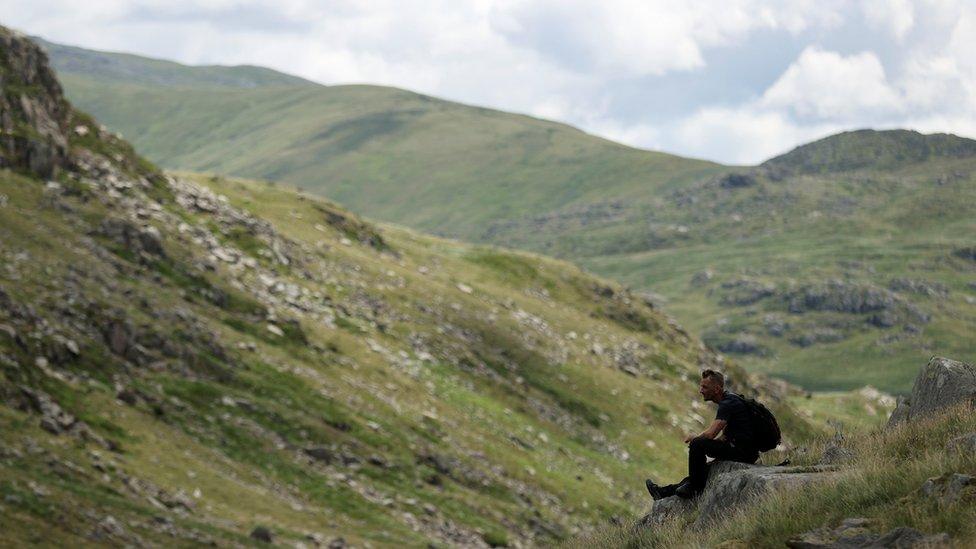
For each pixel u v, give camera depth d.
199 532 43.72
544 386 116.06
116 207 93.06
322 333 95.50
